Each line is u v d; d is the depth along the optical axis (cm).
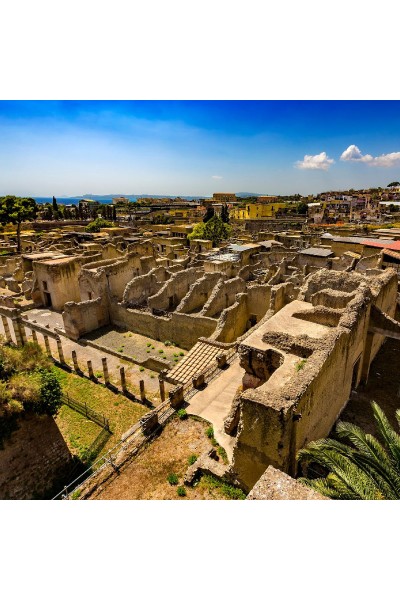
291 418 1130
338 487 911
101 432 1978
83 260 4153
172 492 1319
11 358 1648
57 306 3931
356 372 2030
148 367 2598
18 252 6412
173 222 11506
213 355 2303
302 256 4741
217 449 1509
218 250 5753
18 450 1505
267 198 17225
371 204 11594
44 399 1550
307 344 1504
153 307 3206
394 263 3547
